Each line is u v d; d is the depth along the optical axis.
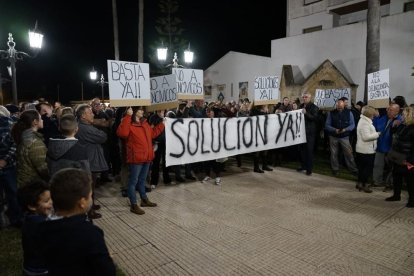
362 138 6.40
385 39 14.91
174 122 6.34
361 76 16.02
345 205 5.73
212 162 8.00
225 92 23.34
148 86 5.73
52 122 5.62
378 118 7.41
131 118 5.27
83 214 1.83
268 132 7.83
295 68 18.92
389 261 3.77
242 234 4.55
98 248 1.69
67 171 1.86
